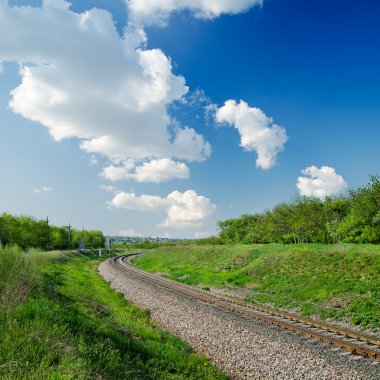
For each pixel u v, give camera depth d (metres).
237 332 15.68
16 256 16.33
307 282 27.25
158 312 21.45
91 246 136.62
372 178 37.03
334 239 46.41
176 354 12.79
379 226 36.44
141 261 70.12
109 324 14.99
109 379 8.43
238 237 79.12
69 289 22.17
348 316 18.73
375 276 24.16
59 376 6.98
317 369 10.99
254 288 30.05
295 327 15.71
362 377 10.23
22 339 8.53
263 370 11.57
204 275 40.06
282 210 60.03
